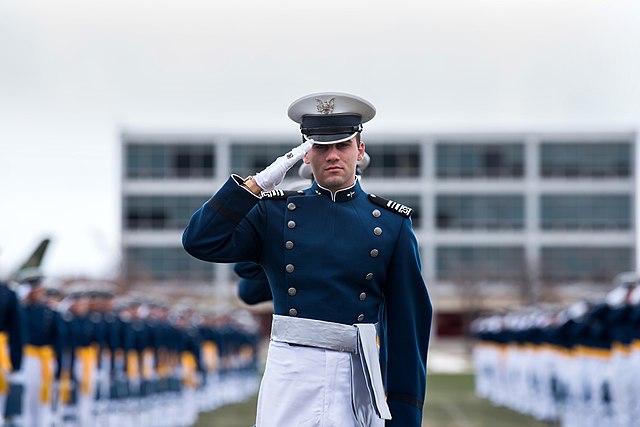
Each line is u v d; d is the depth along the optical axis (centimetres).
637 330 3456
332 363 1388
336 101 1412
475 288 15950
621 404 3509
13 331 2916
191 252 1390
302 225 1414
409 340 1428
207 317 5753
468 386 7575
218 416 5147
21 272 3195
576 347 3988
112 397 3725
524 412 5253
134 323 3978
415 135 16888
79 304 3494
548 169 16975
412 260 1432
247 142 16838
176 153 16825
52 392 3222
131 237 16750
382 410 1369
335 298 1399
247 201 1380
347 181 1430
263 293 1948
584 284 15725
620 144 16900
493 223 16912
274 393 1391
